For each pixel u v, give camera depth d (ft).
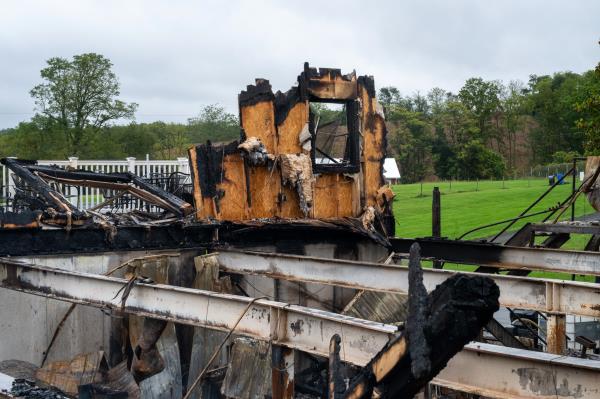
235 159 59.00
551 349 35.81
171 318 32.91
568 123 314.96
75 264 47.06
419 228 130.31
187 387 43.88
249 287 56.75
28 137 148.66
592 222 58.95
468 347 23.22
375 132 67.21
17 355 44.16
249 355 37.93
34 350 44.80
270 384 36.91
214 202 57.47
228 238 57.00
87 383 40.09
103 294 35.60
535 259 50.39
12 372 41.98
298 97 62.49
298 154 62.13
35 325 44.91
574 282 35.35
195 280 51.29
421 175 299.79
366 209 64.64
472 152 293.02
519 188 204.64
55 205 48.16
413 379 17.03
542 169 279.49
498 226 126.62
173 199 54.85
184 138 219.61
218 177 57.82
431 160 302.04
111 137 157.79
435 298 15.87
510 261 51.90
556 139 319.68
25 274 40.16
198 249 53.93
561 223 58.54
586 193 60.85
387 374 17.22
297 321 27.94
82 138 150.30
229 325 30.45
